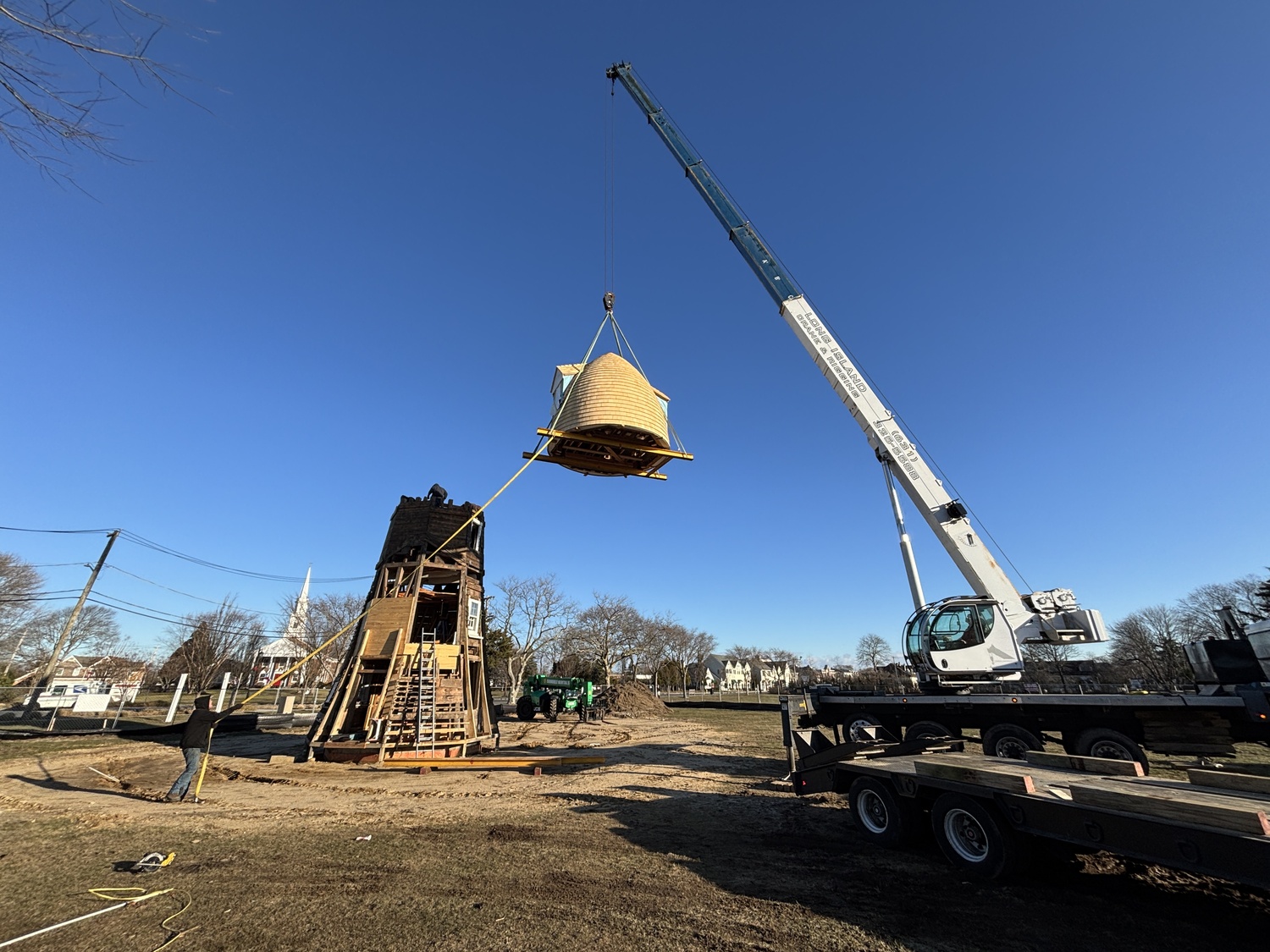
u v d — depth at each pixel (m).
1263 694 8.85
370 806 9.60
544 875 6.17
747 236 18.28
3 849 6.78
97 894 5.41
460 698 16.53
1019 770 6.90
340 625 50.81
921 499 14.34
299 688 55.41
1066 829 5.34
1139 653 49.97
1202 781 5.75
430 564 18.02
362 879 5.96
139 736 19.91
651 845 7.45
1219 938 4.71
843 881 6.05
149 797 9.95
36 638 53.25
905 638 14.48
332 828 8.08
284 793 10.74
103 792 10.34
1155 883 5.91
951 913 5.20
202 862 6.41
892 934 4.76
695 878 6.12
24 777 11.60
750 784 12.05
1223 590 48.22
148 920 4.89
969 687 13.02
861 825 7.74
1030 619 12.65
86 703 24.86
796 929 4.86
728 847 7.34
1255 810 4.14
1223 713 9.43
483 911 5.19
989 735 11.54
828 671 103.94
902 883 6.00
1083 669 12.31
